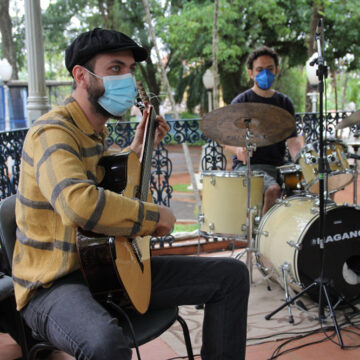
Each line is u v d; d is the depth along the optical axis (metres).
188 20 16.25
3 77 13.04
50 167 1.41
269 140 3.37
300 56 19.27
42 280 1.52
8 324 2.14
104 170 1.70
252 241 3.52
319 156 2.67
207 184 3.40
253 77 3.87
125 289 1.48
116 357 1.31
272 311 2.97
